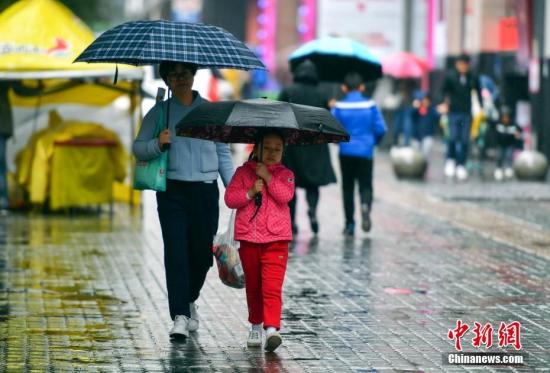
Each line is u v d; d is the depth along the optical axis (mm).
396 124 72188
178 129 20109
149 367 18953
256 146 20172
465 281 27922
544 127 63594
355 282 27609
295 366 19172
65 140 40375
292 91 34844
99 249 32469
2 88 40156
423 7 89312
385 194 49375
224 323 22719
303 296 25734
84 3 99125
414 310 24234
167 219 21062
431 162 70188
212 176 21156
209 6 198000
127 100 43406
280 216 19984
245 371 18797
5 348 20219
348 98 35844
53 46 38531
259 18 150125
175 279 21016
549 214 42312
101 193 40906
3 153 40781
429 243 34594
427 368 19094
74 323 22516
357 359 19719
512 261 31219
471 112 56875
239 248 20219
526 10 65250
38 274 28188
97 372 18547
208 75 54250
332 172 35250
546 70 63469
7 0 57031
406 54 72938
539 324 22984
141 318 23078
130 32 20578
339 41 39688
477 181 56281
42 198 40625
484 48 76125
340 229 37844
